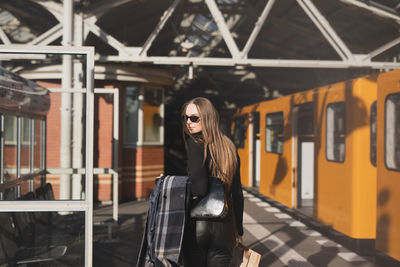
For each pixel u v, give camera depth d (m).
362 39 12.59
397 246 4.69
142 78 10.59
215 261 2.38
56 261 4.97
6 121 5.82
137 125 10.98
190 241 2.36
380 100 5.09
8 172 5.28
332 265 5.10
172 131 33.94
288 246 6.05
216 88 22.84
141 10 10.94
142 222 7.83
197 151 2.36
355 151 5.72
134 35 13.32
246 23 13.92
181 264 2.44
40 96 5.45
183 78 19.08
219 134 2.43
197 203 2.34
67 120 8.58
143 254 2.43
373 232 5.65
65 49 3.38
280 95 20.27
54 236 4.69
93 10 8.76
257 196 11.16
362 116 5.71
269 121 10.47
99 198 10.59
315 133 7.32
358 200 5.68
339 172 6.26
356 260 5.34
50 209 3.36
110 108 10.57
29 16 10.34
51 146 10.34
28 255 4.00
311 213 8.14
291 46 15.46
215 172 2.39
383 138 4.98
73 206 3.39
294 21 12.62
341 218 6.16
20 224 4.27
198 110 2.40
